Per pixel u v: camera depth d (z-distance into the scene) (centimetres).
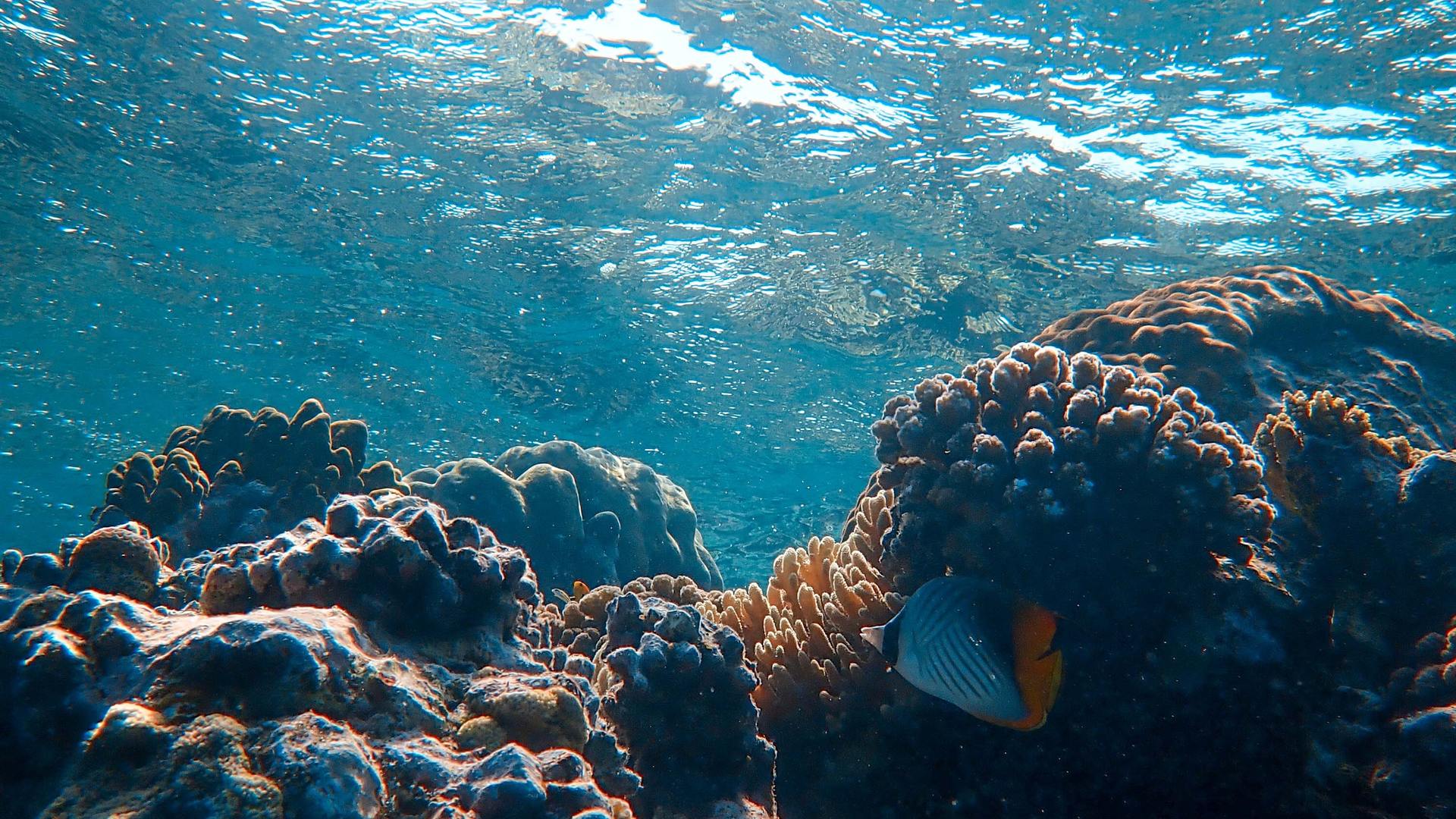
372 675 211
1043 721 231
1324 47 924
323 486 647
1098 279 1377
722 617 531
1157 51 957
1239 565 412
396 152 1232
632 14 995
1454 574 379
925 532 442
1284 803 368
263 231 1434
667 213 1314
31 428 1995
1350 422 445
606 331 1641
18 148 1275
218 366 1872
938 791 408
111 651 195
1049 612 238
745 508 2292
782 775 435
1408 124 1003
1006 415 461
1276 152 1073
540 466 1016
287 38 1047
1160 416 429
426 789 193
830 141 1138
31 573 240
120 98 1157
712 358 1703
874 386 1758
